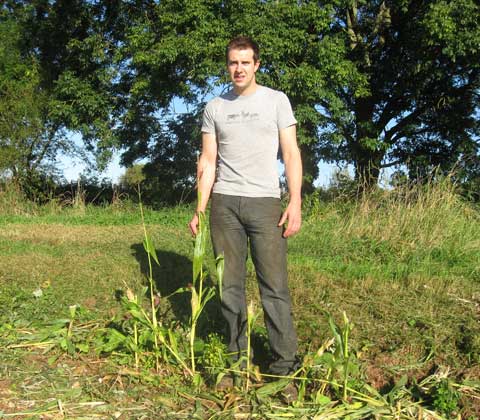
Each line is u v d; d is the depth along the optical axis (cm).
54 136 1845
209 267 659
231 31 1423
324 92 1472
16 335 448
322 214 1098
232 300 374
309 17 1453
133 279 610
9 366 397
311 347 438
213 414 346
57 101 1700
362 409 349
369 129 1725
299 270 648
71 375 390
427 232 807
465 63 1622
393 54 1778
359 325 480
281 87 1446
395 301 540
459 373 400
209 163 378
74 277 616
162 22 1502
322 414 345
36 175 1745
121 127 1814
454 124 1864
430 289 581
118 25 1812
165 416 343
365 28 1805
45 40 1948
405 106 1892
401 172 971
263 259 365
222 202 367
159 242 867
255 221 362
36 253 755
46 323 475
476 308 523
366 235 840
